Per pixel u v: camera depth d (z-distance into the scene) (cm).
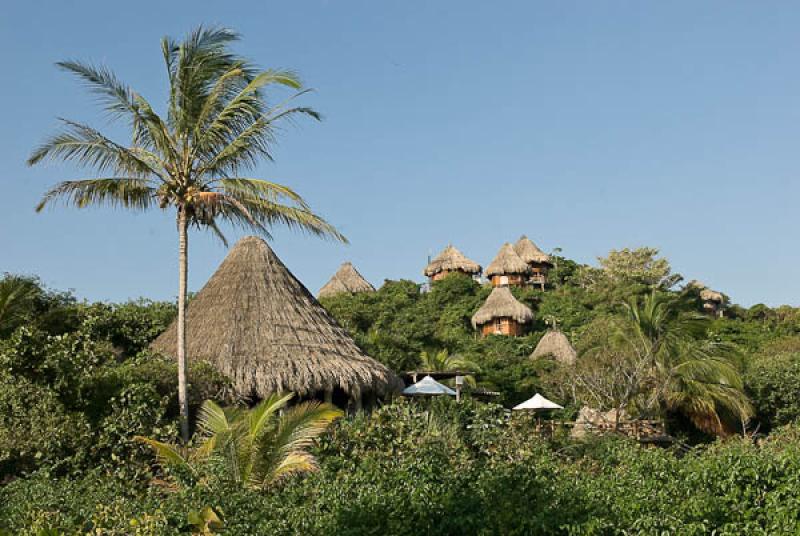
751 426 2755
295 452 1330
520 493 954
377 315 4928
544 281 7188
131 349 2303
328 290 6206
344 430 1442
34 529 989
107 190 1694
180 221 1717
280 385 1845
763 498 953
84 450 1480
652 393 2534
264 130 1728
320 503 946
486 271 6975
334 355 1986
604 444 1564
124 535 966
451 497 924
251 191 1720
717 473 986
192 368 1783
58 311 2242
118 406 1559
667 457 1101
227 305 2047
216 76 1730
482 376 3650
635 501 926
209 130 1702
